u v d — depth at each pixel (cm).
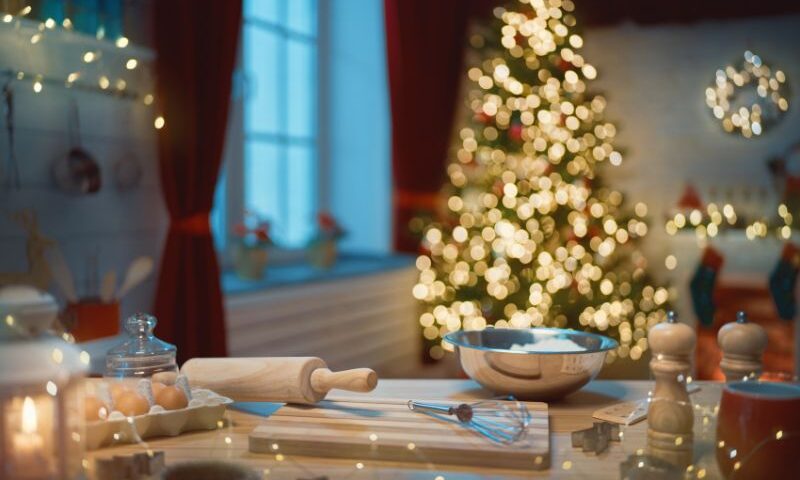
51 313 69
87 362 71
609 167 481
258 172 378
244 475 79
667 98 472
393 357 420
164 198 245
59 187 217
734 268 446
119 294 205
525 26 406
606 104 469
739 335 111
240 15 268
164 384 100
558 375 108
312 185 429
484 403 103
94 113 232
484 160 423
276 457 88
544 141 404
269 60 386
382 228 451
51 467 65
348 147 448
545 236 401
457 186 442
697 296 439
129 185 246
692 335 94
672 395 94
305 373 104
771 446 78
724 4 435
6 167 200
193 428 100
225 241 349
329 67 444
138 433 94
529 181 404
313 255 382
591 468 85
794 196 445
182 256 246
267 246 328
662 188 474
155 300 244
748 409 80
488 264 424
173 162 244
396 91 428
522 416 97
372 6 439
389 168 450
